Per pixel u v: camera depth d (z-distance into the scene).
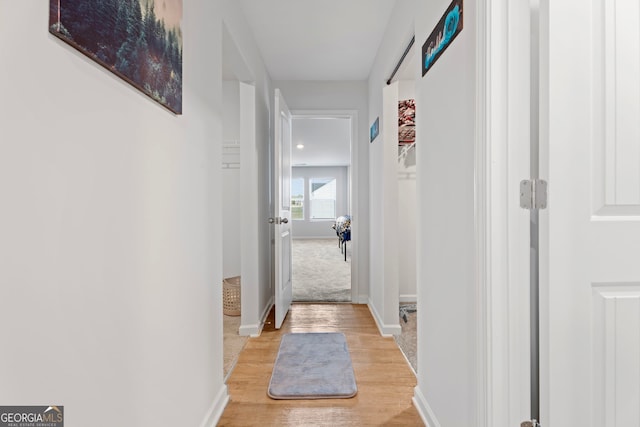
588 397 1.06
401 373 2.15
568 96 1.04
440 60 1.51
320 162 10.48
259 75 3.04
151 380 1.08
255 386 2.00
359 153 3.74
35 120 0.65
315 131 6.05
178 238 1.29
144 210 1.04
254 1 2.31
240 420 1.69
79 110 0.76
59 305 0.71
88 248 0.79
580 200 1.05
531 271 1.21
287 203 3.43
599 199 1.05
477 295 1.16
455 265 1.36
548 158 1.05
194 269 1.45
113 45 0.84
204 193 1.57
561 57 1.04
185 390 1.35
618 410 1.05
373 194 3.35
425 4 1.71
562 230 1.05
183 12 1.33
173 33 1.20
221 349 1.80
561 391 1.05
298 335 2.78
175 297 1.26
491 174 1.12
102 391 0.84
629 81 1.04
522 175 1.13
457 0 1.33
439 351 1.53
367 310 3.50
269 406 1.80
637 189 1.05
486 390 1.13
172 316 1.24
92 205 0.80
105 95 0.85
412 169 3.62
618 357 1.05
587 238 1.05
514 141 1.12
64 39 0.70
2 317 0.59
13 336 0.61
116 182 0.89
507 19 1.12
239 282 3.40
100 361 0.84
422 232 1.77
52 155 0.69
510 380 1.13
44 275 0.67
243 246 2.80
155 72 1.06
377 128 3.11
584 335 1.06
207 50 1.62
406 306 3.50
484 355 1.14
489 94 1.12
